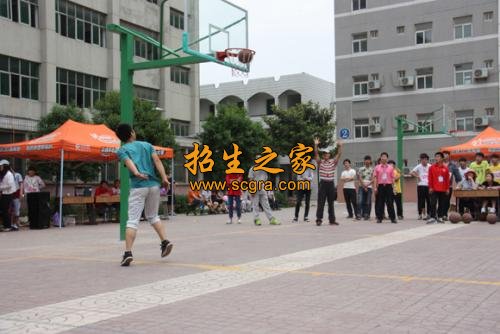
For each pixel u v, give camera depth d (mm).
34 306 5344
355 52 39562
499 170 15906
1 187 15836
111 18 30141
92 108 25844
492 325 4395
